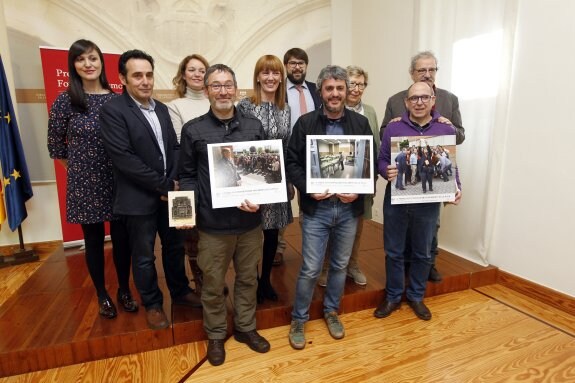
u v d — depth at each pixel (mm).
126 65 1659
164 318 1895
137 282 1857
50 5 3115
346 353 1854
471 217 2762
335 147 1760
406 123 1985
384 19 3639
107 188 1816
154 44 3438
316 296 2225
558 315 2186
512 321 2135
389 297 2230
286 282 2426
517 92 2396
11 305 2125
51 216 3416
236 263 1803
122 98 1703
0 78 2891
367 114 2387
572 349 1867
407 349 1886
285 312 2109
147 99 1768
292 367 1748
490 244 2662
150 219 1793
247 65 3748
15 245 3352
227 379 1667
